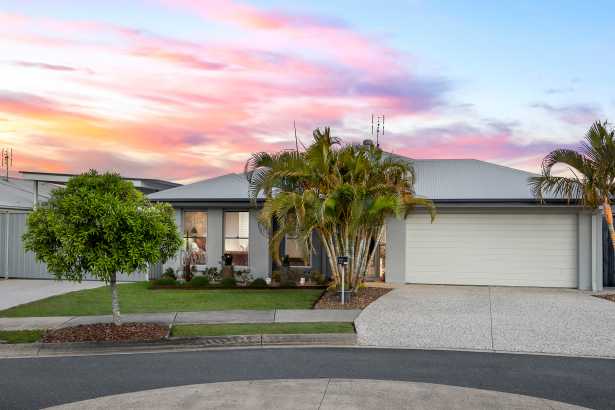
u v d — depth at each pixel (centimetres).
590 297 1575
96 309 1426
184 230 2034
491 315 1308
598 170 1596
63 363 952
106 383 828
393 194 1547
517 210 1825
